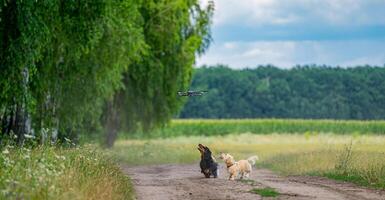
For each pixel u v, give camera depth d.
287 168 35.66
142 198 19.20
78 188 14.51
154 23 54.09
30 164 15.96
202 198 19.25
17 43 25.16
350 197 20.17
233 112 173.12
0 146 25.30
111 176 18.95
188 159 48.34
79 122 39.34
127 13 38.75
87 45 31.67
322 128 121.19
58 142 23.55
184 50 56.91
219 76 176.50
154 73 55.31
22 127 31.83
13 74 25.58
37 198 12.50
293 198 19.47
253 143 84.50
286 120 128.62
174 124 124.06
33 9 25.42
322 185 24.47
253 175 33.06
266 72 177.38
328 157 36.44
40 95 34.34
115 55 37.34
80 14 29.00
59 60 33.97
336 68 168.50
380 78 154.38
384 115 151.62
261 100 172.12
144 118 58.34
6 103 27.77
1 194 12.08
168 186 22.83
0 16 24.92
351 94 157.75
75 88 37.31
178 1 54.59
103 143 57.56
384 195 20.92
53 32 28.67
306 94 168.00
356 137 81.31
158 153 51.16
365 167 28.47
